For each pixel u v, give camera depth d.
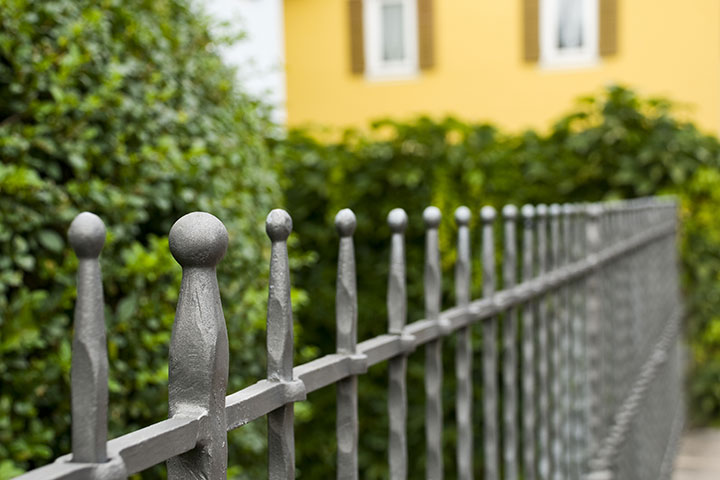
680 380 7.32
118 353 2.58
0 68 2.39
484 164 5.80
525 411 2.37
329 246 5.96
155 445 0.77
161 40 2.95
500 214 5.79
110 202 2.57
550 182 6.63
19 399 2.29
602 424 3.42
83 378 0.70
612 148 6.93
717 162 7.07
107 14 2.78
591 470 3.18
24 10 2.42
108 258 2.56
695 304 7.64
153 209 2.88
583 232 3.27
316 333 6.00
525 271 2.38
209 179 2.97
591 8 12.34
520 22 12.56
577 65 12.34
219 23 3.48
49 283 2.50
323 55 13.25
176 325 0.83
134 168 2.70
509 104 12.66
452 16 12.84
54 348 2.44
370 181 5.89
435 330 1.60
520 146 6.52
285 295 1.04
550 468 2.90
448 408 5.70
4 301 2.22
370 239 5.96
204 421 0.83
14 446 2.21
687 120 7.24
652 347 5.47
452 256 5.79
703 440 7.39
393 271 1.45
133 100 2.77
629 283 4.41
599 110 7.11
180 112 2.93
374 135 6.38
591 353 3.28
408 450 5.80
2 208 2.26
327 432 5.76
